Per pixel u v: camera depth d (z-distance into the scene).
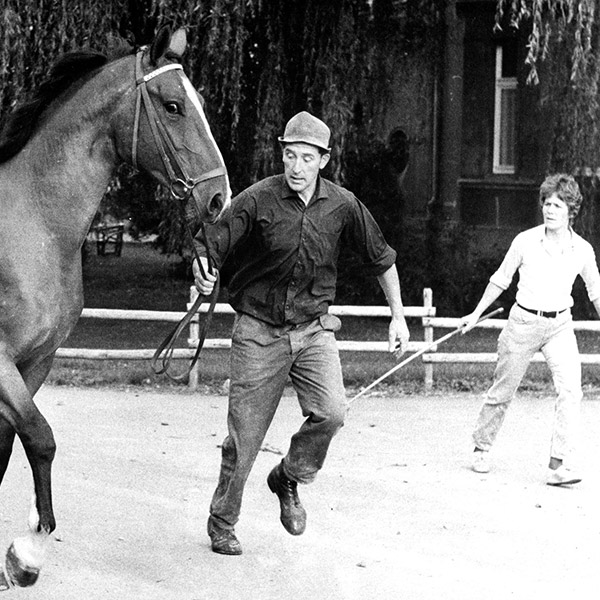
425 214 25.16
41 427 6.50
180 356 14.52
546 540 8.34
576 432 9.94
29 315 6.58
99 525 8.43
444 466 10.56
